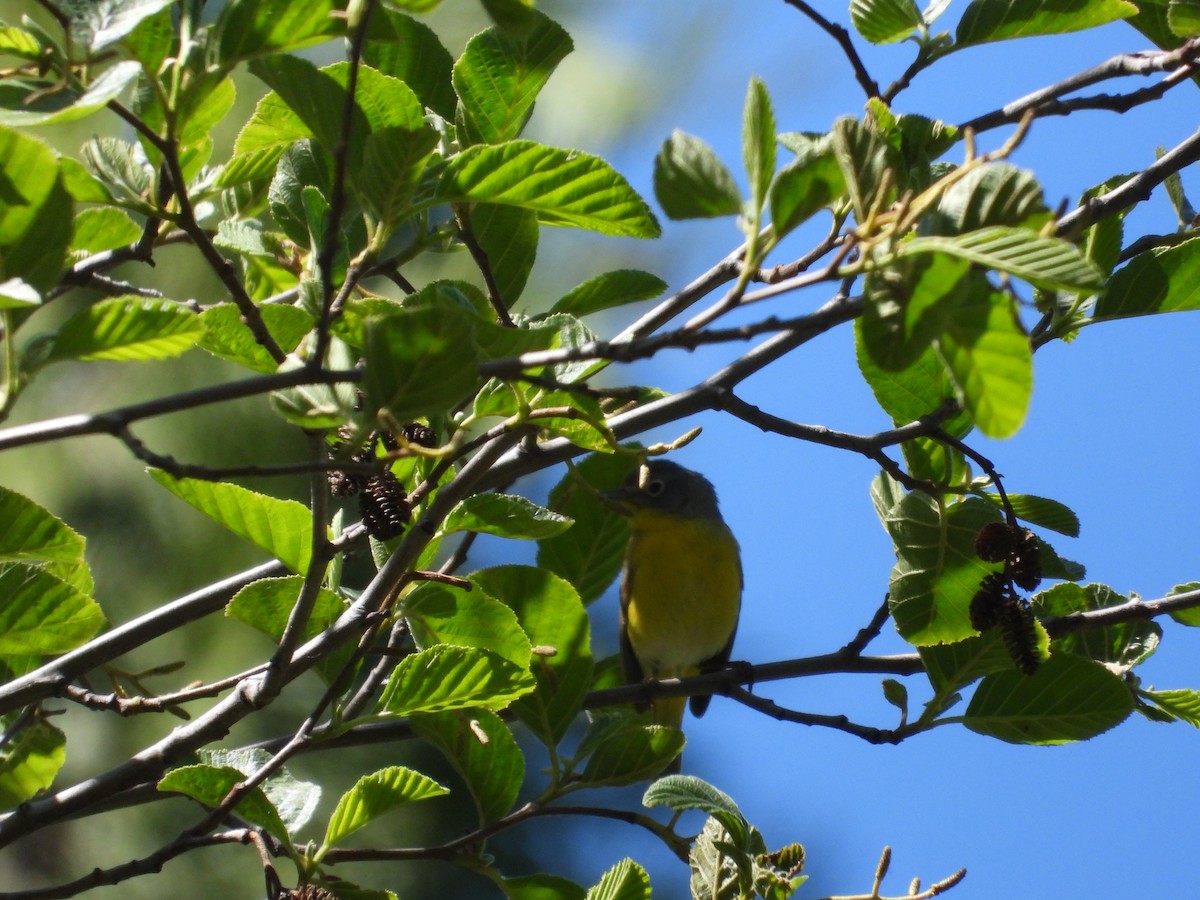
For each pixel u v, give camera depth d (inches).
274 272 245.0
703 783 250.5
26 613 223.6
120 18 162.4
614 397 168.7
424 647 257.1
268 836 232.1
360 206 208.1
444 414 221.6
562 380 213.2
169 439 560.1
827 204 154.4
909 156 274.2
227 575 557.6
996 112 304.5
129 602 550.3
